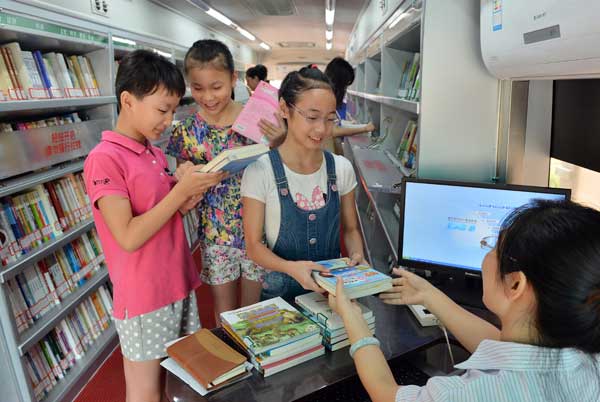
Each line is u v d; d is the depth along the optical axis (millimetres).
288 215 1605
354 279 1278
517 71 1552
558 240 641
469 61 1867
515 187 1536
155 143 4180
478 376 725
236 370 1131
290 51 15992
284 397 1078
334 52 16078
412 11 2119
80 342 2699
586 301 621
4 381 2080
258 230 1602
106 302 3061
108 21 3840
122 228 1455
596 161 1517
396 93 3760
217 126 2188
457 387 725
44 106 2311
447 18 1833
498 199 1568
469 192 1606
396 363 1331
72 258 2725
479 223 1604
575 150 1662
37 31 2340
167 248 1642
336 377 1150
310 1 6445
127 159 1519
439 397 729
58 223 2559
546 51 1260
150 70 1439
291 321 1282
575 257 621
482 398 695
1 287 2010
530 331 700
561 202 716
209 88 2014
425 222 1690
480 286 1677
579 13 1054
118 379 2672
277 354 1161
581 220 650
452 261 1664
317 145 1507
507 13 1413
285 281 1656
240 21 8461
